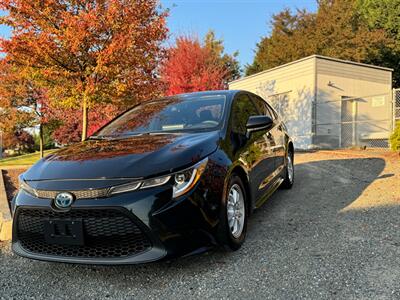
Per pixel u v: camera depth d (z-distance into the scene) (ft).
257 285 7.84
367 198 14.47
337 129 41.98
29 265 9.75
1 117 48.73
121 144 10.06
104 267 9.30
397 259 8.67
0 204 15.75
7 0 22.93
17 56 23.59
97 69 23.98
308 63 41.14
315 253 9.34
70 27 23.25
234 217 9.87
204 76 59.93
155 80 28.17
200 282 8.14
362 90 43.73
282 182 16.37
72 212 7.86
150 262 7.65
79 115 47.88
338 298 7.11
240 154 10.53
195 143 9.24
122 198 7.73
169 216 7.80
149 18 25.55
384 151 29.84
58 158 9.70
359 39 63.57
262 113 15.15
